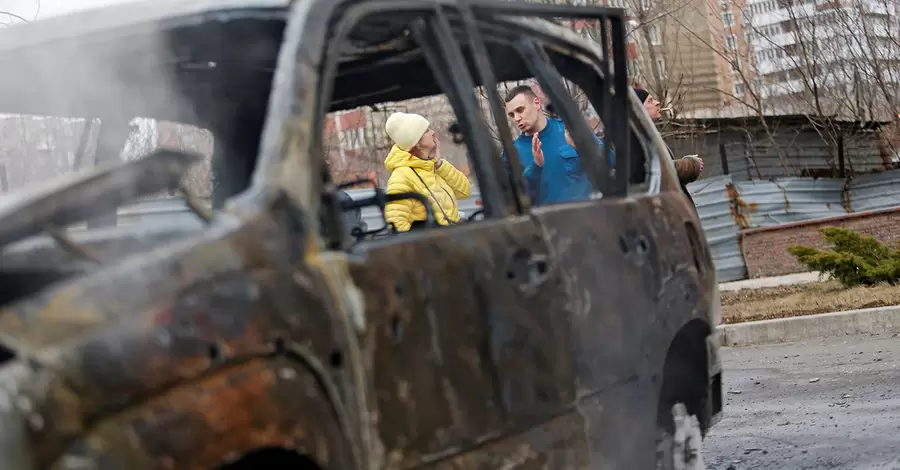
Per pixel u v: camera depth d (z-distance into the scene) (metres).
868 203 26.58
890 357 8.09
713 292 4.25
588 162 3.85
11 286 2.51
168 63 3.77
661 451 3.83
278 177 2.56
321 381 2.44
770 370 8.30
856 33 27.08
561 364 3.23
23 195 2.20
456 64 3.30
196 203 2.45
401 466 2.63
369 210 9.69
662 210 4.07
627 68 3.99
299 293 2.43
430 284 2.84
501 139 3.43
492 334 2.99
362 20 3.12
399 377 2.67
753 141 28.67
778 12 27.61
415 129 6.09
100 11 3.60
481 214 3.81
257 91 4.11
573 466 3.24
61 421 1.96
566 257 3.38
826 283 14.22
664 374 3.94
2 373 1.98
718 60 27.56
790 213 24.45
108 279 2.14
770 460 5.14
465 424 2.85
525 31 3.84
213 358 2.21
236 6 3.26
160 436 2.09
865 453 5.05
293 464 2.46
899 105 28.20
